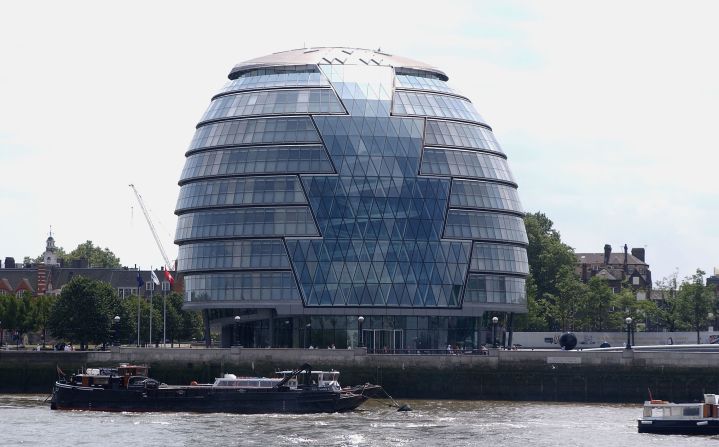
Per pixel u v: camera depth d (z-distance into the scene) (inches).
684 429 4830.2
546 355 6501.0
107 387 5684.1
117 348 6756.9
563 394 6471.5
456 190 7770.7
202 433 4768.7
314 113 7706.7
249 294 7603.4
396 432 4820.4
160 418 5334.6
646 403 4963.1
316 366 6589.6
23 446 4429.1
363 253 7549.2
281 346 7637.8
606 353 6456.7
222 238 7706.7
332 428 4953.3
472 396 6530.5
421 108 7869.1
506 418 5442.9
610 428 5039.4
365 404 6112.2
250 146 7741.1
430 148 7770.7
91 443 4498.0
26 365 6761.8
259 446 4392.2
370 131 7696.9
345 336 7529.5
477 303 7741.1
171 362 6673.2
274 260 7573.8
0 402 6146.7
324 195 7583.7
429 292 7598.4
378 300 7514.8
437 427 5017.2
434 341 7652.6
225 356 6638.8
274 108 7790.4
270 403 5580.7
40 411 5649.6
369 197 7603.4
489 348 7303.2
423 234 7637.8
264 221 7623.0
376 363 6569.9
